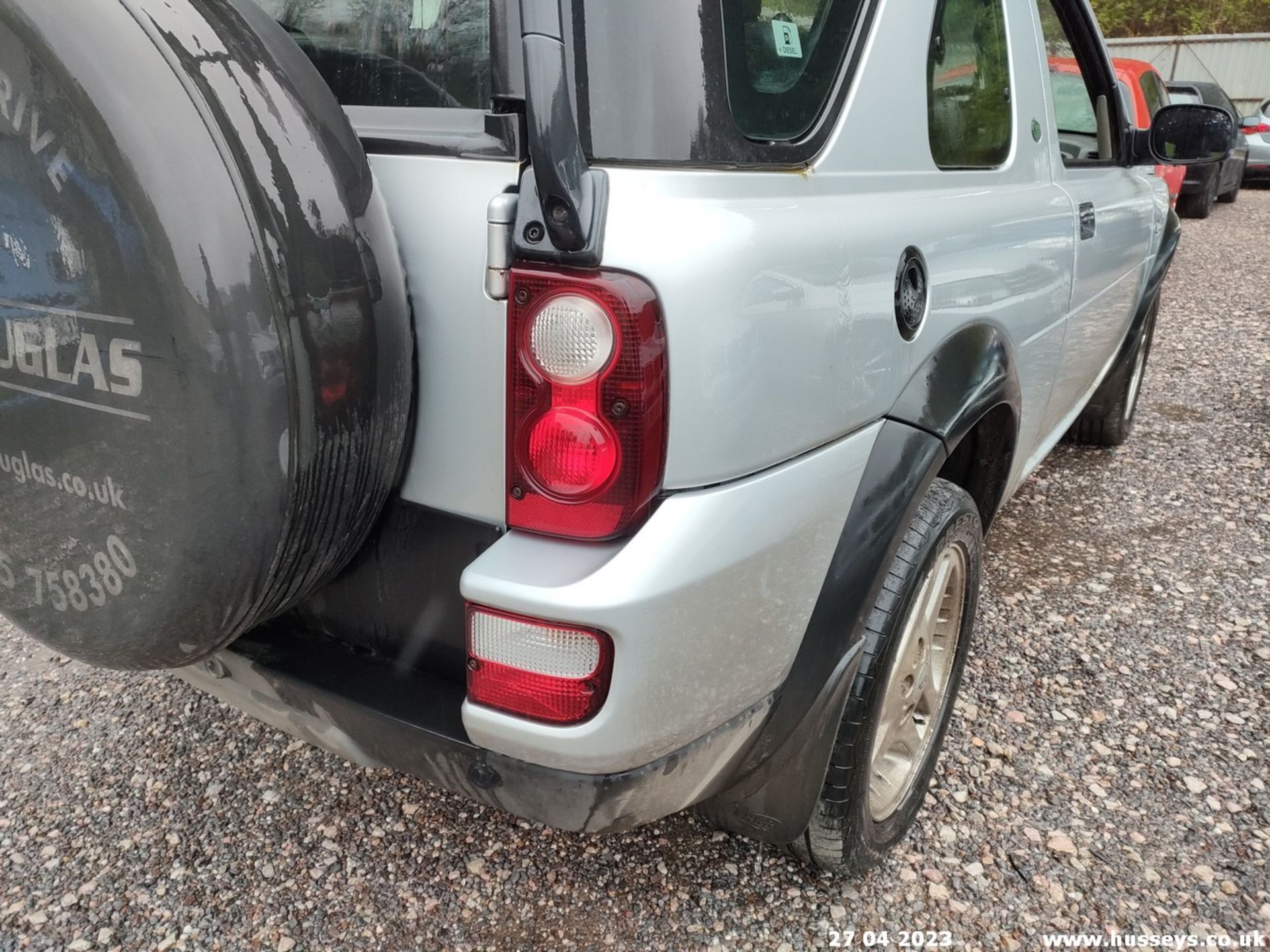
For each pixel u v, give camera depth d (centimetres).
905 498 165
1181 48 1911
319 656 156
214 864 204
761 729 160
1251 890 203
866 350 156
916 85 184
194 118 109
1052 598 319
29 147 116
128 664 145
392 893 197
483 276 127
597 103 125
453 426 136
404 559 147
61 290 121
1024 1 246
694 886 201
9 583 149
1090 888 203
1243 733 253
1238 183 1307
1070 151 300
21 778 227
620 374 120
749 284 128
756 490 136
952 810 224
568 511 128
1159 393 550
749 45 142
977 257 197
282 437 117
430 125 137
